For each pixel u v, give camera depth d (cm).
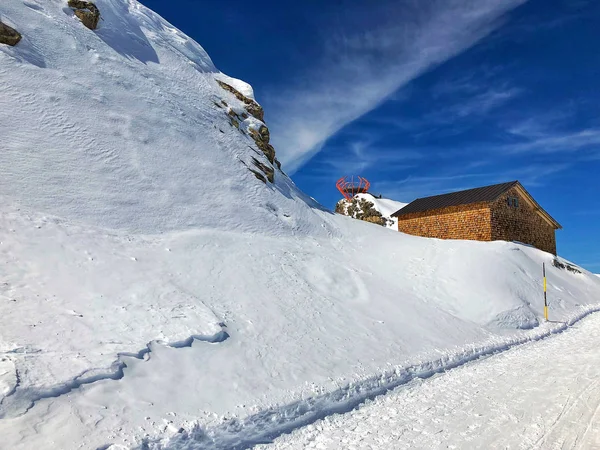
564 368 920
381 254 1773
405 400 711
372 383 757
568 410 629
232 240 1226
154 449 449
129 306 715
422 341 1046
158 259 947
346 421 609
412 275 1600
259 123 2127
